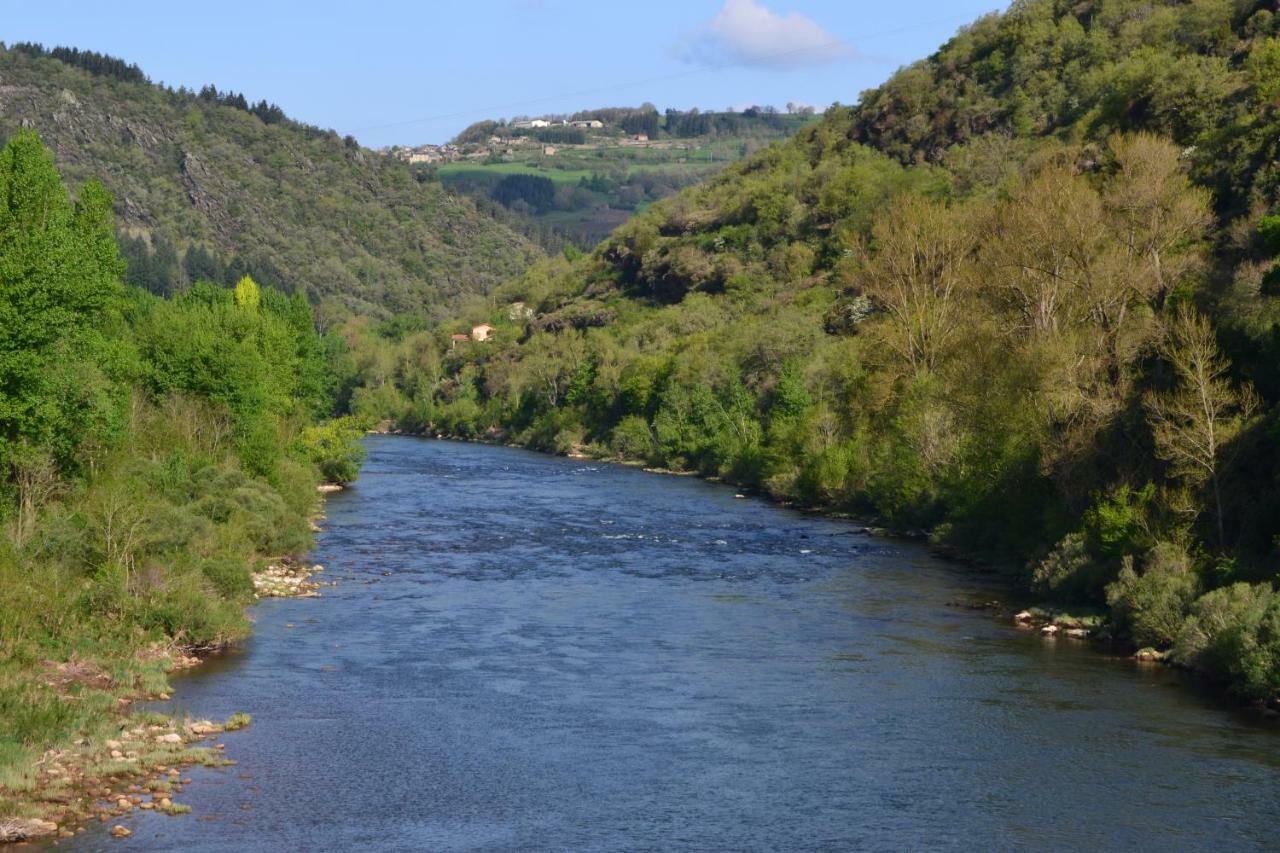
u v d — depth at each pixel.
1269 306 59.72
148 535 52.38
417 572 67.00
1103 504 57.09
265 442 81.50
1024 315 81.50
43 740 33.97
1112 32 192.00
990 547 71.94
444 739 36.81
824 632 52.12
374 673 44.47
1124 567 51.91
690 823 30.38
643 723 38.66
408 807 31.16
